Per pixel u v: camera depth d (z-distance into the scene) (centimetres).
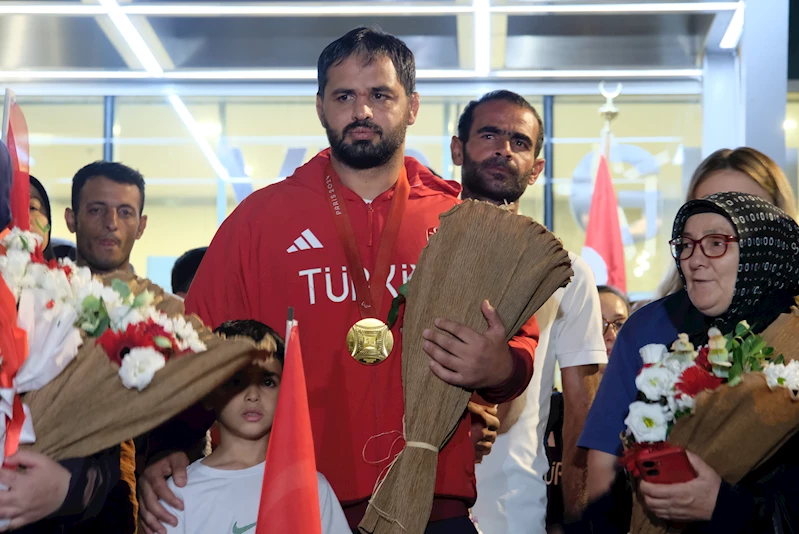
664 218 674
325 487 232
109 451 215
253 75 683
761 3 572
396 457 225
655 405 211
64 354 194
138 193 383
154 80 690
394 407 239
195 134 693
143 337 199
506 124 332
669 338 253
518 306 228
